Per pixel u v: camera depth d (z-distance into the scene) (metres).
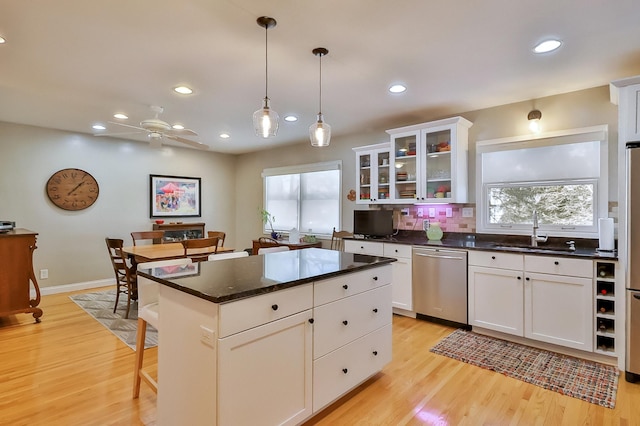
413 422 1.96
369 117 4.16
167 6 1.88
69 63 2.61
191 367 1.60
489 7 1.90
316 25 2.09
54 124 4.55
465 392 2.27
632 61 2.61
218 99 3.47
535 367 2.62
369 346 2.30
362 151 4.61
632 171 2.38
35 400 2.17
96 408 2.09
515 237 3.59
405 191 4.25
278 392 1.70
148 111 3.88
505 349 2.94
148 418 2.00
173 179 6.07
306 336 1.85
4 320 3.68
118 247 3.88
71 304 4.30
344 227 5.16
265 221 6.21
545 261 2.88
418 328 3.46
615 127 3.06
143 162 5.72
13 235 3.50
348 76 2.89
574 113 3.26
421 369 2.58
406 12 1.95
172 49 2.39
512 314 3.06
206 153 6.54
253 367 1.58
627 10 1.93
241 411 1.53
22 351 2.91
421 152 3.94
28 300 3.59
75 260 5.04
